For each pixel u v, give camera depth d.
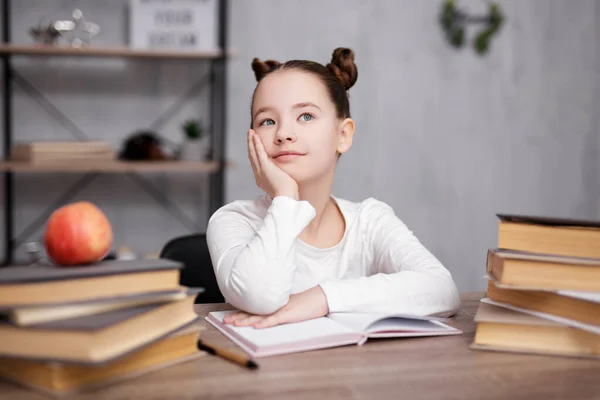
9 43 2.66
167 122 2.81
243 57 2.85
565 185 3.26
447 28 3.03
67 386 0.61
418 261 1.04
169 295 0.70
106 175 2.79
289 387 0.64
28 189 2.72
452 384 0.66
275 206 0.92
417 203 3.09
